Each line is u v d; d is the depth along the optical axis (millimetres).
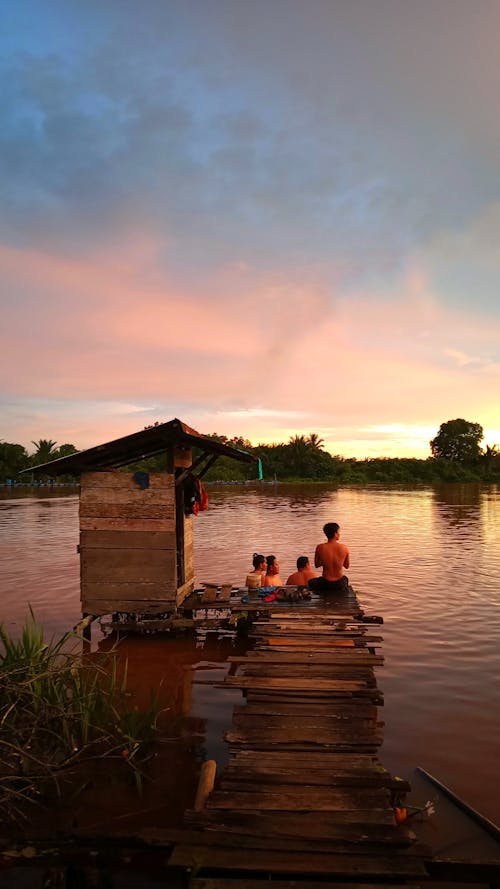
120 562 9594
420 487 59312
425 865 3729
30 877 3926
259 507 33344
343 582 10461
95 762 5305
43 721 5246
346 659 6879
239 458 10352
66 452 61750
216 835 3885
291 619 8641
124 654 8812
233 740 5047
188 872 3668
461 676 7578
